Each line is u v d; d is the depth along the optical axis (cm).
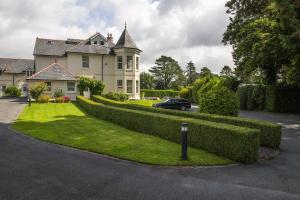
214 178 704
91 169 766
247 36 3066
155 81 9956
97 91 3431
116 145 1052
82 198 565
